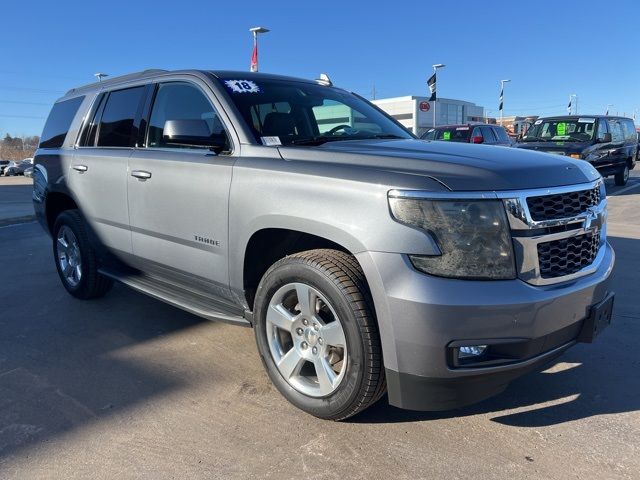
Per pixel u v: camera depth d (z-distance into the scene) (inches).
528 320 99.0
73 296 208.4
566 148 584.1
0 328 177.3
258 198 122.0
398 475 100.3
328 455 106.3
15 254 303.3
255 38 709.3
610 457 105.9
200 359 151.7
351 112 166.1
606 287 118.4
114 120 180.1
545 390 133.3
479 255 98.3
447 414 121.6
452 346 97.0
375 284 101.1
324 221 108.5
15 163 2050.9
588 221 113.7
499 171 104.4
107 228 177.5
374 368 105.3
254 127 137.1
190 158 143.2
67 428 116.6
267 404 126.2
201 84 148.8
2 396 131.0
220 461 104.7
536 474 100.6
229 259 132.1
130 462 104.4
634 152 706.2
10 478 99.4
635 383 137.1
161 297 157.5
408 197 99.5
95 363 149.5
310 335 116.7
